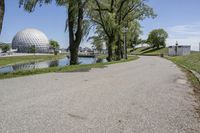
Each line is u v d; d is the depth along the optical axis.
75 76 14.94
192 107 7.70
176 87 11.45
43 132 5.12
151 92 9.98
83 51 113.06
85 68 21.02
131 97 8.86
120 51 44.53
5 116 6.14
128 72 18.06
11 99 8.06
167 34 122.69
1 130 5.16
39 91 9.60
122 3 38.94
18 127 5.36
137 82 12.76
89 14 32.66
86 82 12.34
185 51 71.62
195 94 9.93
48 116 6.22
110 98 8.57
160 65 26.66
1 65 41.72
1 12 16.70
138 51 131.12
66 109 6.93
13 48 149.38
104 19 35.47
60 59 66.19
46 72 17.16
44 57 75.69
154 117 6.45
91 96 8.82
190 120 6.30
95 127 5.52
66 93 9.27
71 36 28.20
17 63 48.31
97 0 33.41
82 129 5.37
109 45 38.19
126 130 5.39
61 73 16.62
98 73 17.00
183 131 5.46
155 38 122.75
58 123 5.71
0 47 120.31
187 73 18.08
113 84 11.86
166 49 114.75
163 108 7.43
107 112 6.77
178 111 7.14
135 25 48.91
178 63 30.92
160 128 5.61
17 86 10.80
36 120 5.87
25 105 7.27
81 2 26.50
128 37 52.25
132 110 7.06
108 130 5.36
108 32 37.41
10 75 15.11
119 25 37.56
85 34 32.53
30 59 63.88
